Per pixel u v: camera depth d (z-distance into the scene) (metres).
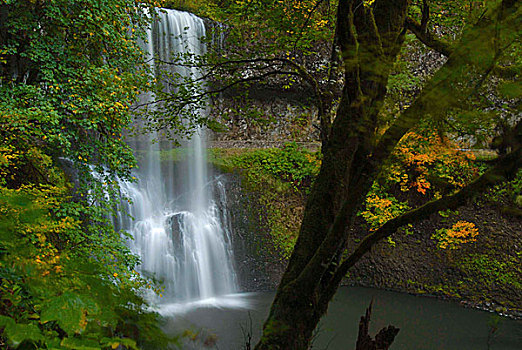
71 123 8.59
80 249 5.68
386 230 2.81
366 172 2.73
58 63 8.12
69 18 7.84
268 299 11.44
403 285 12.16
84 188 8.42
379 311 10.30
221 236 13.16
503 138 2.02
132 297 1.49
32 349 1.16
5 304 1.43
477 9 2.12
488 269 11.59
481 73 1.94
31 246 1.58
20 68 8.52
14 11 7.71
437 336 8.78
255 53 6.39
